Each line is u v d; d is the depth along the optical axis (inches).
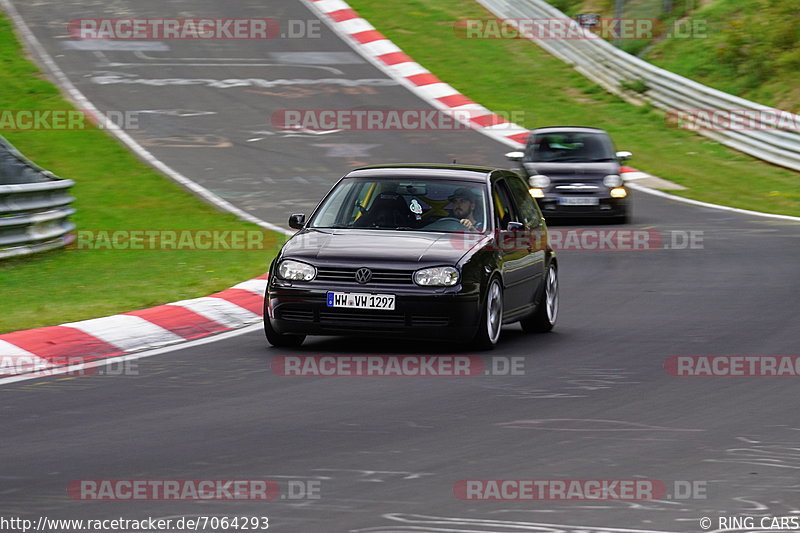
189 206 2977.4
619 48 5162.4
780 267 2252.7
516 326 1727.4
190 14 5369.1
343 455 948.0
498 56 5093.5
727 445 994.1
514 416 1096.8
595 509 811.4
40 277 2018.9
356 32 5226.4
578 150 3029.0
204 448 968.9
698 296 1934.1
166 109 4109.3
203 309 1691.7
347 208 1542.8
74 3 5408.5
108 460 928.9
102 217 2795.3
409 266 1402.6
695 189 3553.2
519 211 1626.5
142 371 1306.6
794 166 3823.8
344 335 1414.9
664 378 1288.1
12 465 913.5
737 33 4884.4
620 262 2345.0
